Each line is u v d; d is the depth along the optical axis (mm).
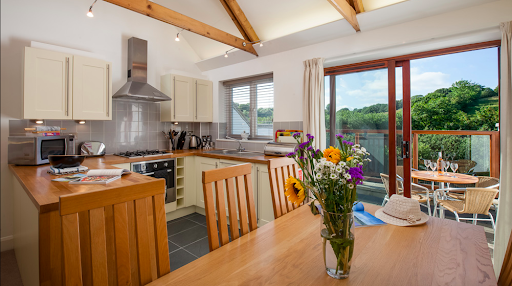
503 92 2006
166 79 3764
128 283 898
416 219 1305
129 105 3584
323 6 2881
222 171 1317
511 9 2027
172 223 3279
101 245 847
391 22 2549
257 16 3328
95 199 841
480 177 2432
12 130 2666
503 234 2012
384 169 2863
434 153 2650
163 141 3982
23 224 1905
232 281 822
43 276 1350
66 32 2994
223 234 1265
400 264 917
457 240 1111
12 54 2645
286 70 3426
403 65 2756
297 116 3322
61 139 2648
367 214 1442
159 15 2625
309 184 938
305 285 797
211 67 4324
